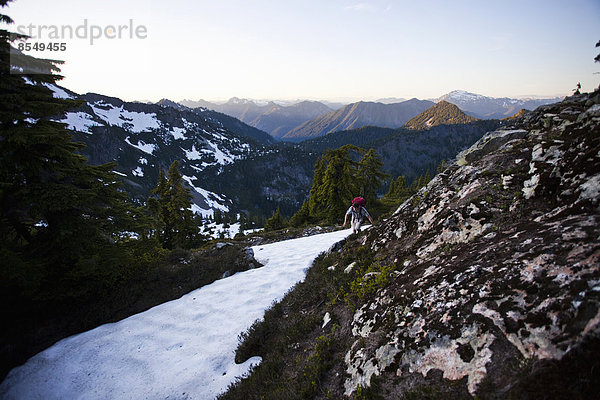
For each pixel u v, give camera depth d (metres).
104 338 7.89
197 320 8.54
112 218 9.86
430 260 5.45
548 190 4.93
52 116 8.31
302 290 8.59
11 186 7.64
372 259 7.60
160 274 11.62
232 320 8.26
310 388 4.35
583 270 2.83
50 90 8.29
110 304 9.58
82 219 8.75
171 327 8.30
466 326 3.32
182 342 7.52
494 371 2.74
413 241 6.89
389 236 8.12
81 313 8.98
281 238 24.09
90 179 8.88
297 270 11.23
